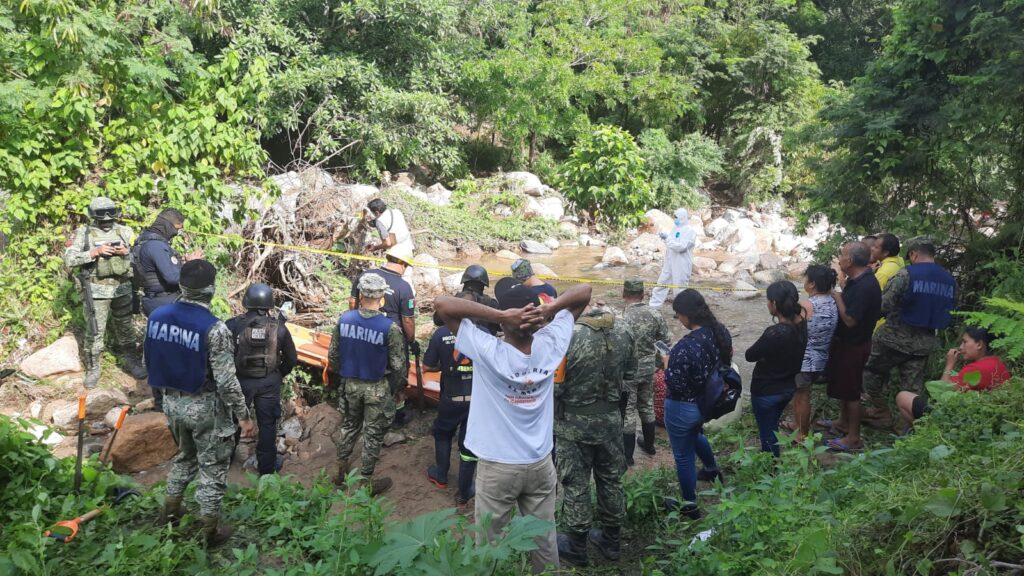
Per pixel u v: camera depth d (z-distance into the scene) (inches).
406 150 625.3
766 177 749.3
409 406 275.9
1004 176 287.0
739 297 448.8
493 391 131.6
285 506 174.7
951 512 112.6
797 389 223.9
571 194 674.8
